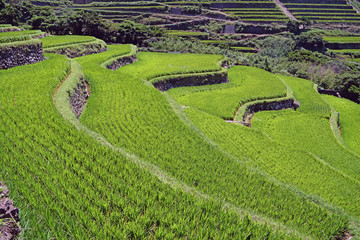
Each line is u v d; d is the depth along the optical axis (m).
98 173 11.58
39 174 10.02
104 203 9.25
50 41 48.78
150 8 113.75
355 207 18.69
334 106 54.47
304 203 14.92
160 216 9.08
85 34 66.31
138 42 71.38
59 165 11.27
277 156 24.92
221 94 43.56
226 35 105.56
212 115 33.34
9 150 11.79
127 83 31.50
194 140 21.11
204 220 9.44
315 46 96.38
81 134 15.41
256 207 13.88
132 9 113.62
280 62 81.06
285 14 118.56
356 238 11.70
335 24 116.94
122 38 69.56
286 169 22.80
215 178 16.03
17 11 74.56
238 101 40.62
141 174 12.35
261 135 29.38
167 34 83.62
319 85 68.50
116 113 23.56
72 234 7.45
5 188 7.34
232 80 54.22
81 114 23.84
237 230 9.34
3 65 26.84
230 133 28.36
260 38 105.12
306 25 112.88
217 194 14.24
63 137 14.65
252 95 44.31
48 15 71.25
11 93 19.59
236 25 110.12
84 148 13.88
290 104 47.00
